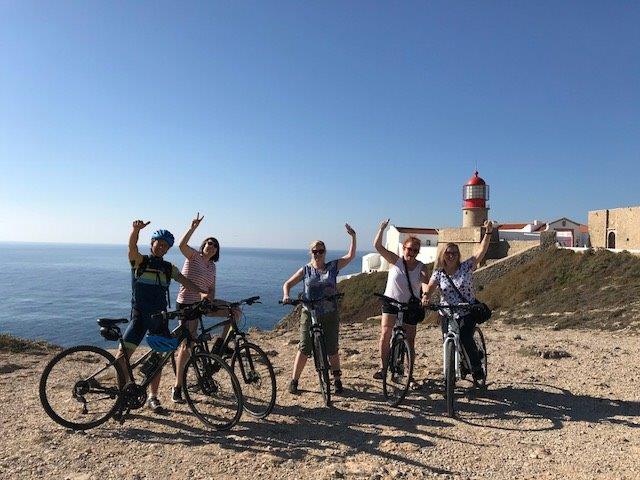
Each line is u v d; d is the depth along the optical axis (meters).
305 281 6.44
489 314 6.02
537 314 24.00
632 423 5.37
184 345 5.79
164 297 5.64
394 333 6.19
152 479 3.96
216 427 5.04
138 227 5.44
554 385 6.97
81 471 4.09
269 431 5.02
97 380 5.29
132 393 5.25
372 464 4.23
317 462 4.29
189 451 4.51
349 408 5.82
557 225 65.69
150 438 4.82
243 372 5.65
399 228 67.62
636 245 42.59
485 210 55.00
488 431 5.09
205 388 5.65
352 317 47.19
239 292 92.12
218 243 6.50
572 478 4.02
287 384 6.89
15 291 100.94
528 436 4.96
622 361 8.80
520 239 64.06
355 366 8.13
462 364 6.21
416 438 4.86
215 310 5.76
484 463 4.30
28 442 4.69
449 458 4.39
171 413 5.52
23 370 8.53
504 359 8.98
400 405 5.96
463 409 5.84
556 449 4.62
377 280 52.94
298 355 6.43
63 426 5.05
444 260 6.33
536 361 8.76
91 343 45.25
